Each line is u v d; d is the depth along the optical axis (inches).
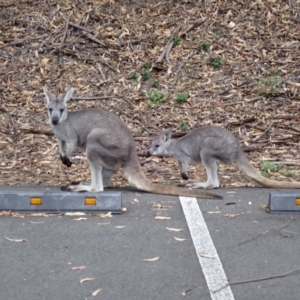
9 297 203.2
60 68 470.6
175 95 447.2
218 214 279.1
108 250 239.0
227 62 478.6
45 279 215.5
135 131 410.3
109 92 450.0
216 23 508.4
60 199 278.4
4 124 414.3
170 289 208.8
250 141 398.3
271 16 516.1
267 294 205.8
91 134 302.8
